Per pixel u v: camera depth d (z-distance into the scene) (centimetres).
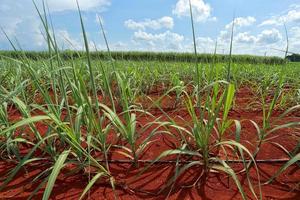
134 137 182
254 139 210
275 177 159
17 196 143
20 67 310
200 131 158
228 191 147
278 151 190
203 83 361
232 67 436
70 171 164
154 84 427
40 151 189
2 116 181
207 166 158
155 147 197
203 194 144
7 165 173
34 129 168
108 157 181
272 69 491
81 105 173
